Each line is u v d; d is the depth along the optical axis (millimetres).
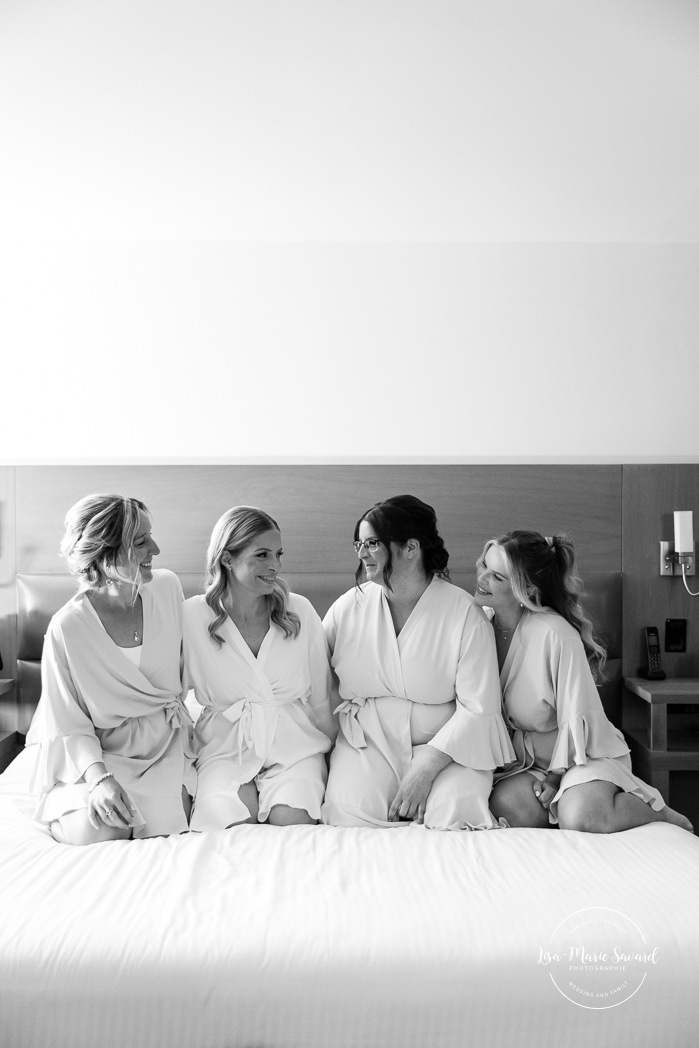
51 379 3291
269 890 1669
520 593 2297
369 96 2414
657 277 3326
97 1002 1442
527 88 2379
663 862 1824
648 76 2322
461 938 1501
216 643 2271
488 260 3346
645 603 3098
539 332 3346
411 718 2309
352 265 3326
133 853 1865
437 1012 1436
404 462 3195
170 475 3078
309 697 2393
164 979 1445
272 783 2186
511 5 2035
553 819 2201
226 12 2047
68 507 3066
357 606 2383
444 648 2287
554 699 2289
